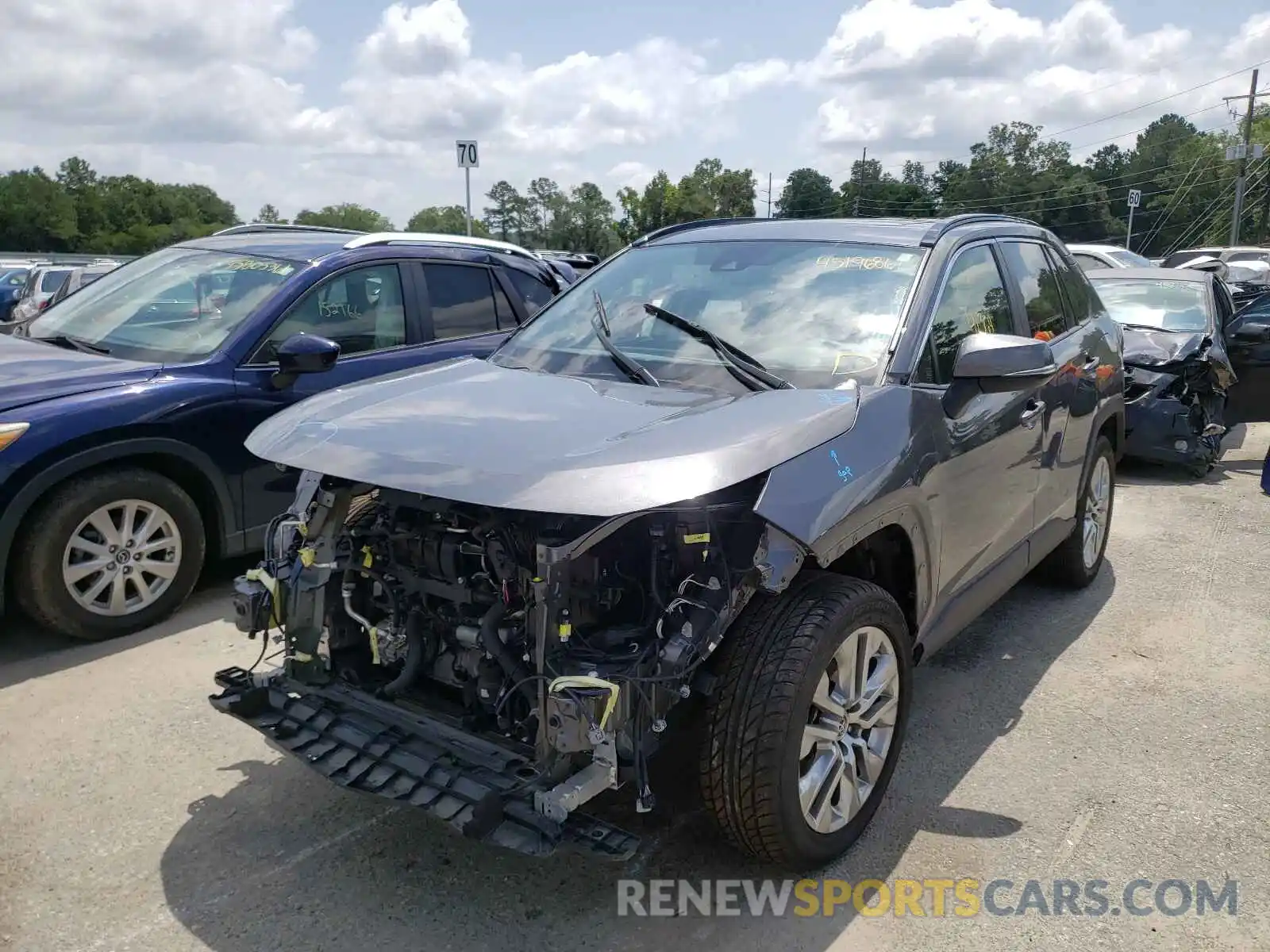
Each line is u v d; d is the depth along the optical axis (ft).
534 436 9.02
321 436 9.64
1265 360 29.30
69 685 13.67
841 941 8.95
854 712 9.78
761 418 9.28
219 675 10.37
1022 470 13.50
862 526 9.27
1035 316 14.70
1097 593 17.80
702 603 8.44
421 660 9.80
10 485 13.61
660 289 12.84
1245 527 22.29
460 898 9.50
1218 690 13.97
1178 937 8.98
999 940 8.96
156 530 15.39
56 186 311.88
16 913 9.21
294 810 10.90
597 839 8.00
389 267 19.26
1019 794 11.30
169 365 16.05
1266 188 252.42
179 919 9.18
